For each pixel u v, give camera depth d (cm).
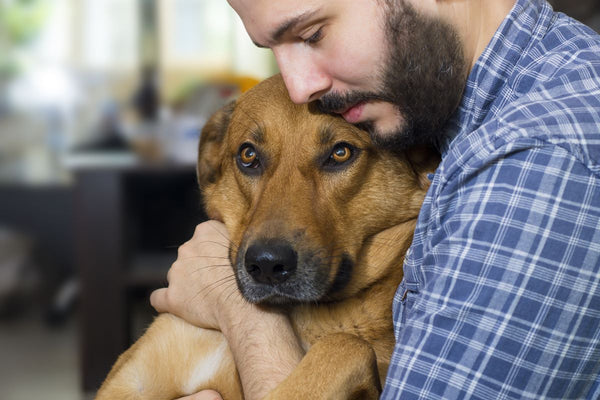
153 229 418
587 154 121
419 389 124
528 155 122
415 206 194
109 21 850
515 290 119
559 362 121
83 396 388
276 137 186
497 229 121
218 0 800
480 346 121
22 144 668
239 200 203
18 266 554
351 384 157
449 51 139
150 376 198
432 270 132
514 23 144
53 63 836
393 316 165
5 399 391
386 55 137
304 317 189
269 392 154
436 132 153
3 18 890
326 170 184
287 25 136
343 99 146
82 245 380
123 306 384
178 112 484
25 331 516
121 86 791
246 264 173
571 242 120
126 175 399
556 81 133
